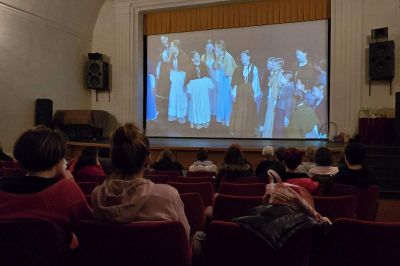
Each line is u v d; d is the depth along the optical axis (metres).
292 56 9.22
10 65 8.12
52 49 9.33
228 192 2.99
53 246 1.37
